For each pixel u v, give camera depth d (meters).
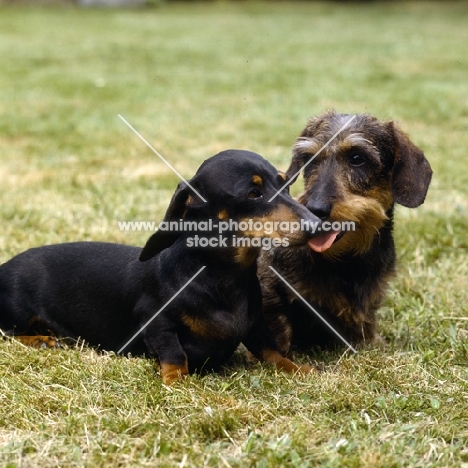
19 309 1.92
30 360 1.81
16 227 2.41
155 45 7.37
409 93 4.69
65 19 9.77
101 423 1.62
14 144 3.48
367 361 1.83
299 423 1.62
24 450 1.58
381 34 8.66
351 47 7.35
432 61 6.32
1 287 1.94
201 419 1.62
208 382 1.75
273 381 1.75
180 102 4.56
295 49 7.21
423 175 1.92
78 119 4.01
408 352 1.88
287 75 5.54
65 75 5.50
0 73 5.50
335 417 1.65
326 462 1.54
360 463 1.54
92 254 1.92
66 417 1.64
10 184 2.81
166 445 1.57
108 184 2.79
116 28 8.88
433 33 8.73
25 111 4.22
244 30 9.04
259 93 4.83
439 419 1.65
